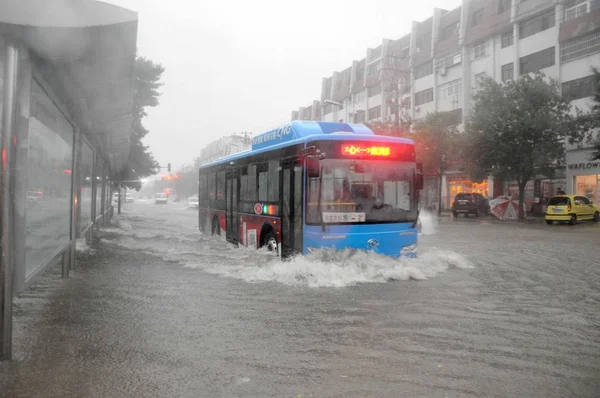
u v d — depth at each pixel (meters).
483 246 14.42
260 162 10.62
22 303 6.59
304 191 8.45
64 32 4.41
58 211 6.37
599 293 7.52
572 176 30.47
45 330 5.30
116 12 4.59
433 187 44.94
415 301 6.81
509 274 9.23
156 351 4.64
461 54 39.62
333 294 7.21
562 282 8.45
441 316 6.02
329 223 8.45
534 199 34.19
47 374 4.03
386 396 3.64
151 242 14.56
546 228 22.16
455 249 13.59
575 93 30.33
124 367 4.21
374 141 8.84
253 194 11.02
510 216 29.73
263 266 9.23
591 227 22.52
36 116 4.97
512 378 4.00
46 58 4.98
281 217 9.41
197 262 10.21
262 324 5.61
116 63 5.54
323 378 4.00
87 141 11.06
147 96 31.06
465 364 4.33
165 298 6.92
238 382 3.90
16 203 4.45
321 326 5.55
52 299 6.82
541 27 32.88
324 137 8.55
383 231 8.78
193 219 30.16
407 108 47.03
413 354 4.60
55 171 6.09
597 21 28.25
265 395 3.66
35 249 5.03
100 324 5.56
